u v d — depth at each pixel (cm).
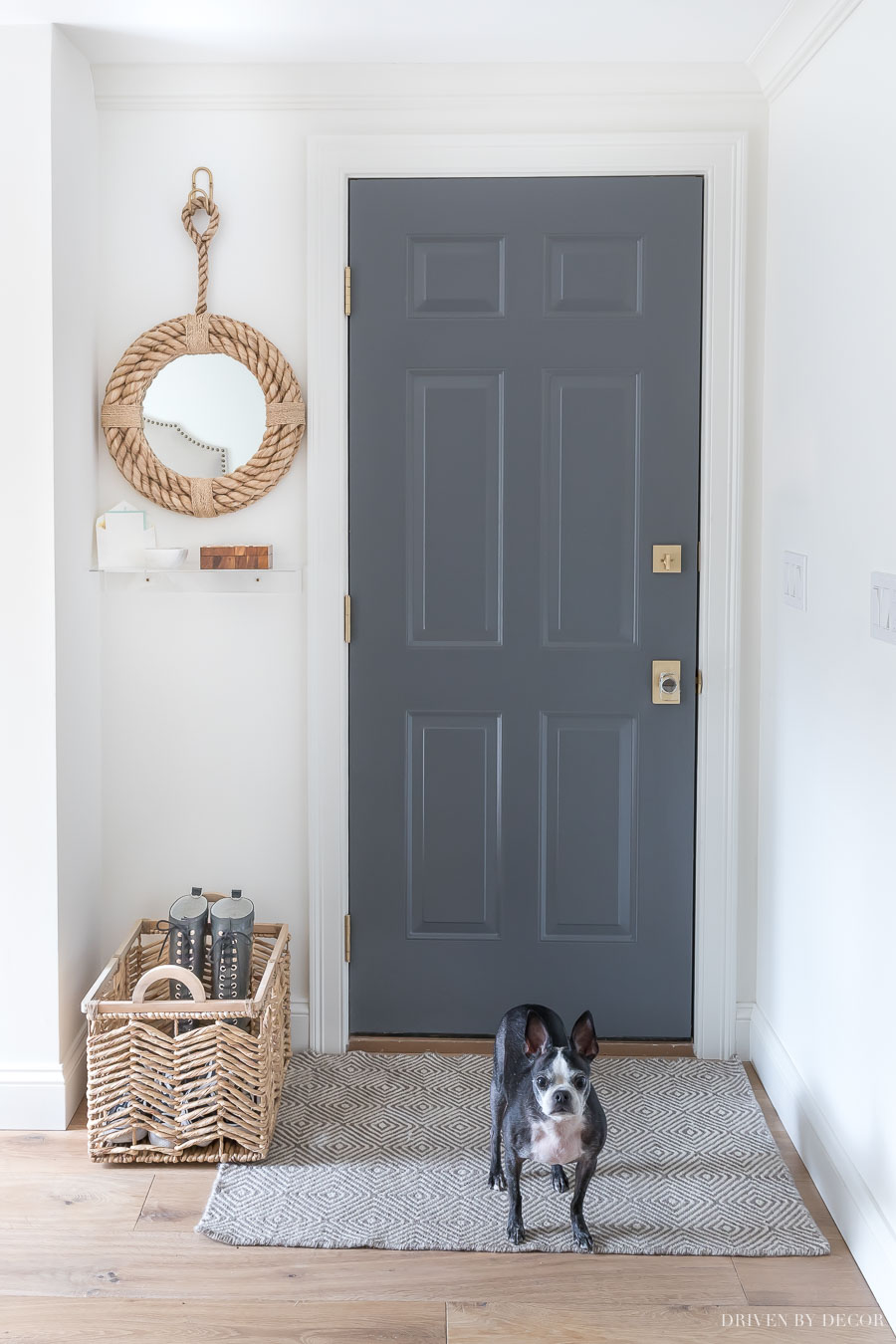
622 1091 262
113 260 267
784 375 249
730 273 262
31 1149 243
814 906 231
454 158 261
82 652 261
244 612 274
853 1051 208
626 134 259
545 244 264
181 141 264
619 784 276
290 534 272
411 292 266
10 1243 209
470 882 278
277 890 279
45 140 235
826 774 223
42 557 242
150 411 267
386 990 279
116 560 265
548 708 274
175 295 268
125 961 262
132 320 269
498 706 274
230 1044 232
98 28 236
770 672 263
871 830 199
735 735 271
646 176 262
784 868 253
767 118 261
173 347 264
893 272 187
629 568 271
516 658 273
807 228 232
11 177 236
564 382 267
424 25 235
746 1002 279
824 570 223
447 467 269
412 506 271
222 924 251
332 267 263
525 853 277
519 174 262
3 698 245
